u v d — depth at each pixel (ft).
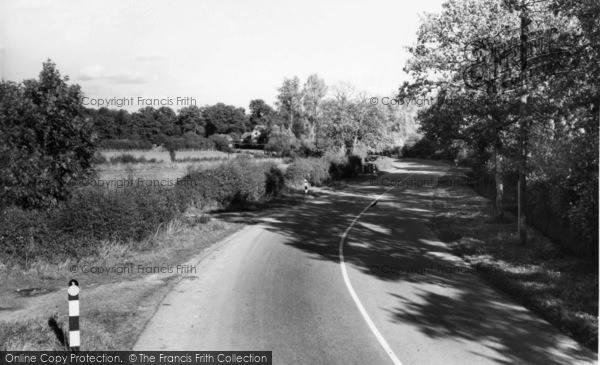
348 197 114.01
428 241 59.47
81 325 26.91
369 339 27.09
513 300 35.06
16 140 43.91
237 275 40.50
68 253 41.73
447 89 68.33
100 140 50.19
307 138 214.90
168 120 286.05
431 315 31.50
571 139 41.14
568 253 47.75
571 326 28.63
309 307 32.53
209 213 78.13
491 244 53.72
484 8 67.31
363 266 45.29
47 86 45.60
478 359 24.66
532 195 63.41
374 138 197.77
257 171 94.32
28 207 43.96
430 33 69.97
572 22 51.65
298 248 53.11
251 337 26.96
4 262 38.52
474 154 106.32
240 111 406.62
